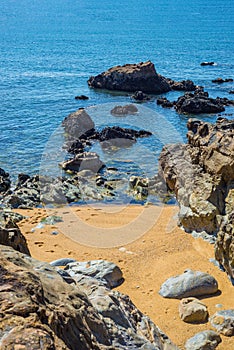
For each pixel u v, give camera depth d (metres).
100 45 83.12
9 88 47.59
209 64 64.12
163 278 11.23
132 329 5.65
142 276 11.34
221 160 13.81
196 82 52.25
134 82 47.09
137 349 5.09
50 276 4.81
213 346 8.56
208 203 13.62
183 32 105.12
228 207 13.04
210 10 190.75
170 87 48.75
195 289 10.30
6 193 20.11
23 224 15.13
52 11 186.38
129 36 96.81
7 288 3.82
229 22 134.50
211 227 13.44
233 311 9.47
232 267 10.88
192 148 17.95
